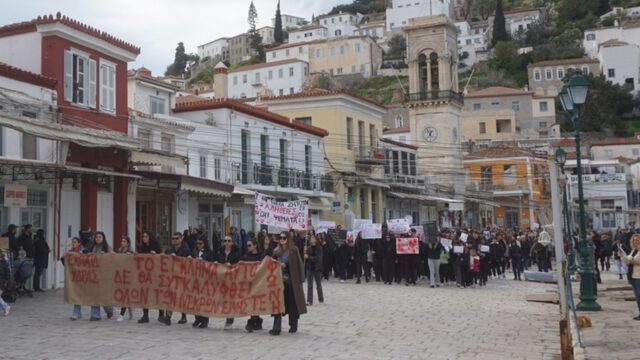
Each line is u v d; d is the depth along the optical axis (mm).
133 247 23906
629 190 79688
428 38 60656
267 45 166375
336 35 163000
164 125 27094
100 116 23234
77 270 14242
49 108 20609
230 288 13008
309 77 126312
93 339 11695
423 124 60219
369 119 47094
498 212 67688
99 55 23406
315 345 11531
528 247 36094
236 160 32375
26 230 18516
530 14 142375
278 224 23391
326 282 25844
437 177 59406
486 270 26547
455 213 58156
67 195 21438
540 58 117938
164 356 10258
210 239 29547
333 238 28109
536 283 27797
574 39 122938
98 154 22078
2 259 15578
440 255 24906
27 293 18094
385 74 129750
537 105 94938
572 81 17078
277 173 35219
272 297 12648
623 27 113438
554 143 82250
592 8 132750
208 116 31922
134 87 29703
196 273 13383
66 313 15148
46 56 21312
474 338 12742
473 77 120000
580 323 13953
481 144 82125
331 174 41719
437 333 13258
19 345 11000
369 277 26078
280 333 12711
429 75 60500
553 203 12031
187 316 15336
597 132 96688
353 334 12898
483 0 160250
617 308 17547
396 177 49688
